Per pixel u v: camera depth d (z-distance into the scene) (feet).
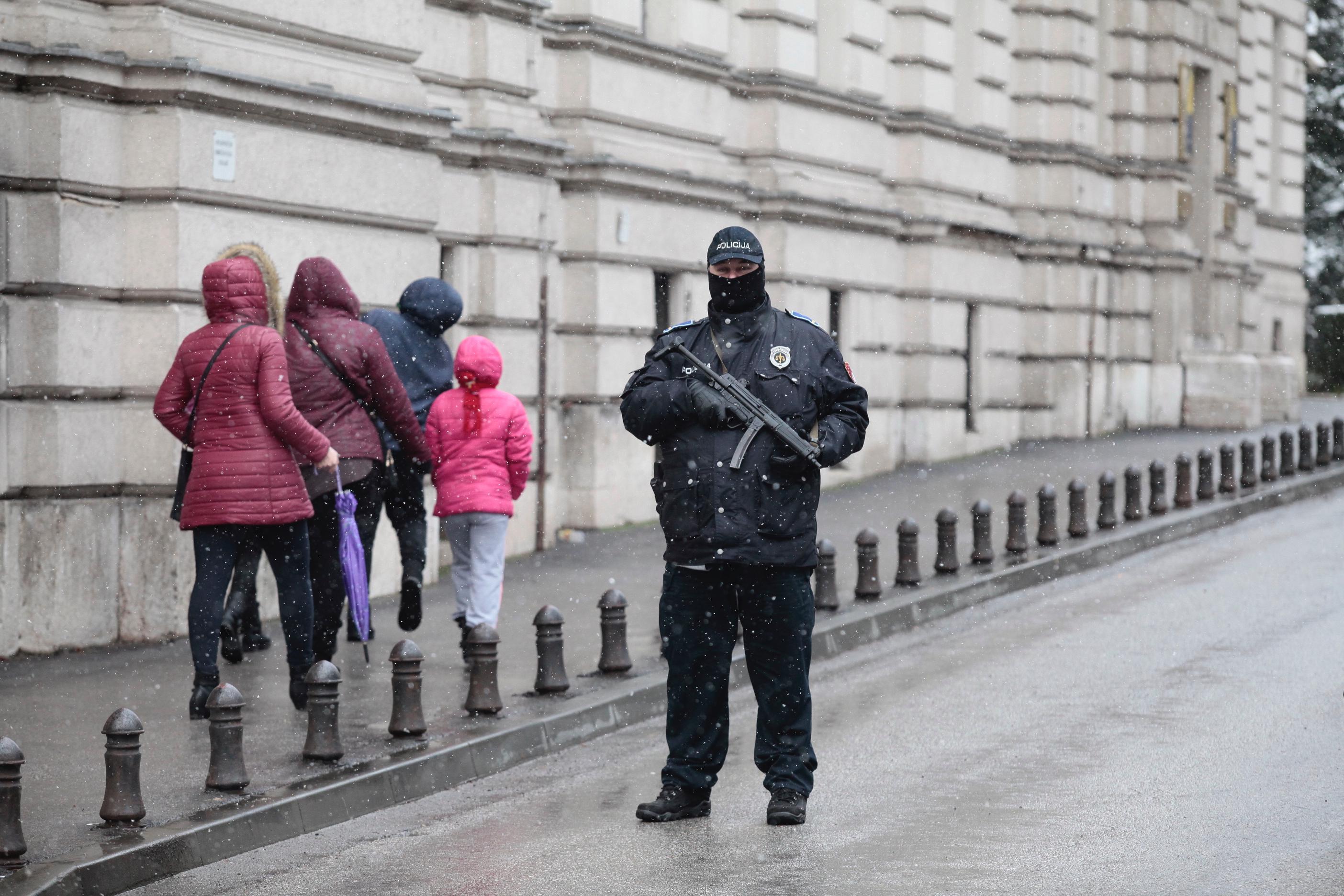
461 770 46.39
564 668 54.49
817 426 40.70
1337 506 120.26
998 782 44.16
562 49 95.71
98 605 63.21
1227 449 120.57
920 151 130.72
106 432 63.98
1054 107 152.56
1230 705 53.31
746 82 111.34
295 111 69.10
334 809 41.93
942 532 82.43
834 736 50.67
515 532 89.04
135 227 64.49
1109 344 163.53
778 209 111.55
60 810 39.65
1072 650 65.36
